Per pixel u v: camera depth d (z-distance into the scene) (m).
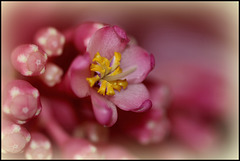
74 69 0.10
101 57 0.10
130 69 0.10
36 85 0.11
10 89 0.10
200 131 0.13
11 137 0.10
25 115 0.10
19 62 0.10
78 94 0.10
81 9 0.13
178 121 0.13
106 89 0.10
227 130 0.14
